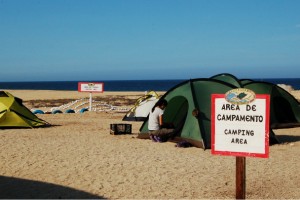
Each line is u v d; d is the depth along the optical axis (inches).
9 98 665.0
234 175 346.0
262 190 305.6
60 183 315.6
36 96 2015.3
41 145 478.6
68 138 541.6
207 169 366.3
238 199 260.7
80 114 908.6
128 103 1430.9
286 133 630.5
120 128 588.4
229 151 256.5
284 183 324.5
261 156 248.5
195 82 525.0
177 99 553.0
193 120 496.1
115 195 287.7
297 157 424.8
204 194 293.3
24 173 344.8
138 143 508.4
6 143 489.4
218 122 258.5
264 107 247.1
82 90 1017.5
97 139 537.0
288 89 1950.1
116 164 380.8
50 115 884.6
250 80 701.3
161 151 452.1
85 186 308.5
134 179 329.7
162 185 314.2
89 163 383.6
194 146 484.4
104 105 1147.9
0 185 307.9
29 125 650.8
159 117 522.0
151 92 817.5
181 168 368.5
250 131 251.0
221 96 257.3
